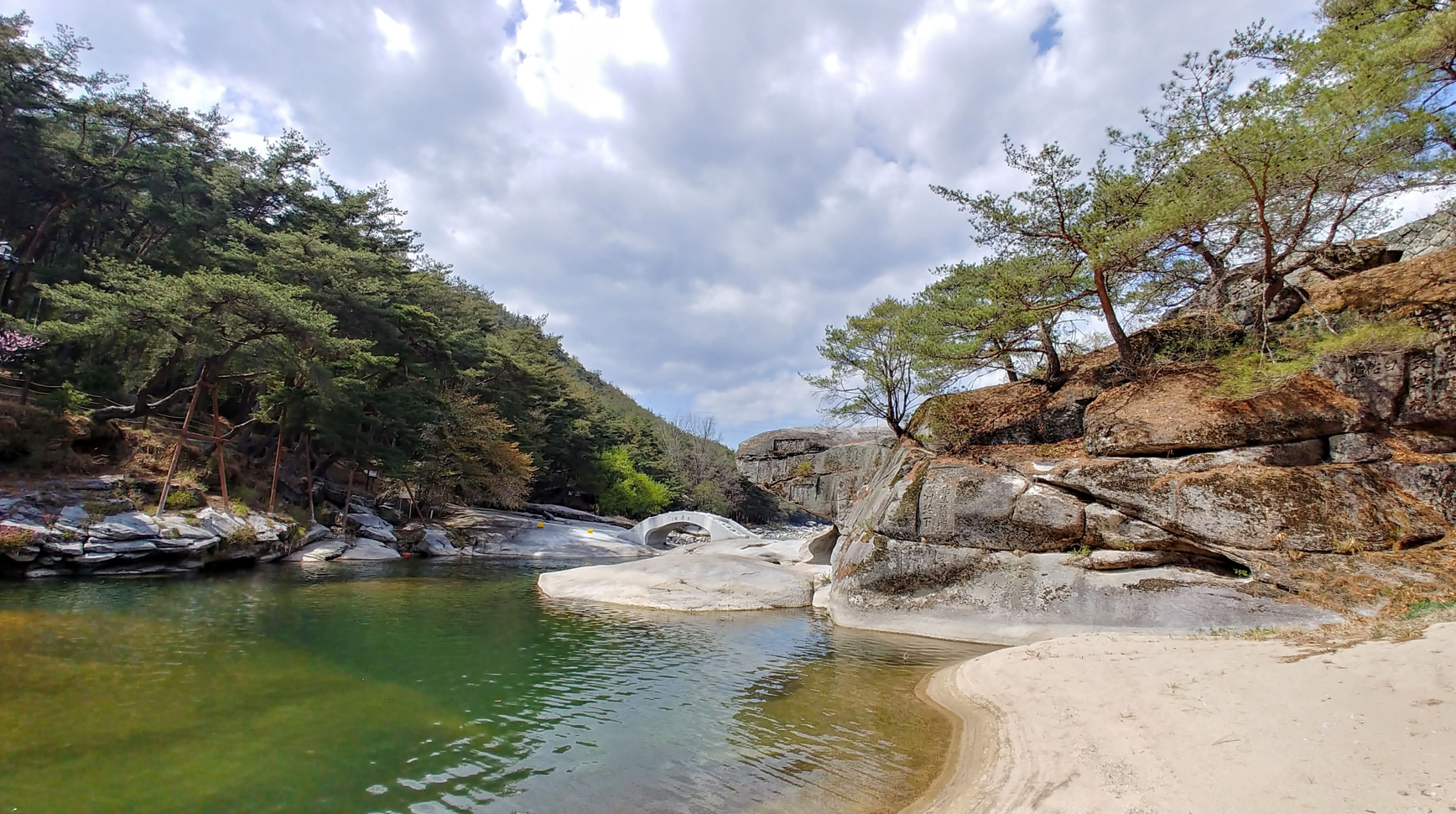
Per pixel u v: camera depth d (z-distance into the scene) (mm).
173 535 20578
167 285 21422
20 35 28609
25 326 22266
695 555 24203
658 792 6277
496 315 60531
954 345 18266
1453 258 13469
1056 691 8477
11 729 7125
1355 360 13258
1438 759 4496
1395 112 12766
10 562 17531
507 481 42375
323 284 30672
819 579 22156
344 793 6055
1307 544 11914
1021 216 16516
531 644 12938
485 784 6379
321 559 26516
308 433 32062
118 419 25594
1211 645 9305
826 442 28906
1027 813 5352
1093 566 13805
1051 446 16562
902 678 10852
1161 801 4977
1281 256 15414
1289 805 4453
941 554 15500
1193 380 15094
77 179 31359
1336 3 15109
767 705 9281
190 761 6598
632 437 79125
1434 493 11812
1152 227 13656
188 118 36281
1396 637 7746
